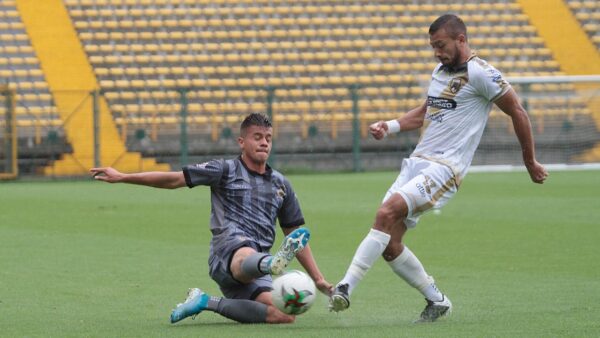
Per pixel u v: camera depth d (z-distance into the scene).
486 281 35.88
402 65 122.69
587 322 26.69
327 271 39.22
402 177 27.95
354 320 27.66
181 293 33.56
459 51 27.36
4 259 42.66
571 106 116.81
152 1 123.75
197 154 106.38
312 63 121.56
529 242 47.72
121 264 41.00
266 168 27.86
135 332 25.66
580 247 45.62
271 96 106.12
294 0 128.25
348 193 78.69
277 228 53.66
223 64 118.75
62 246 47.16
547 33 129.25
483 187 84.38
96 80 112.81
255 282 27.14
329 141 109.12
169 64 117.00
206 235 51.59
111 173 26.09
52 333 25.84
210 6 125.56
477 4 131.25
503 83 26.97
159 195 78.06
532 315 28.16
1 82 109.81
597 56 126.94
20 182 97.12
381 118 112.31
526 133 27.16
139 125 105.62
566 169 109.00
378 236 26.38
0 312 29.69
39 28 116.94
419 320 27.44
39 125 101.75
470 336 24.39
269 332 25.06
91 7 121.44
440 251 44.88
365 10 129.00
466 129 27.50
